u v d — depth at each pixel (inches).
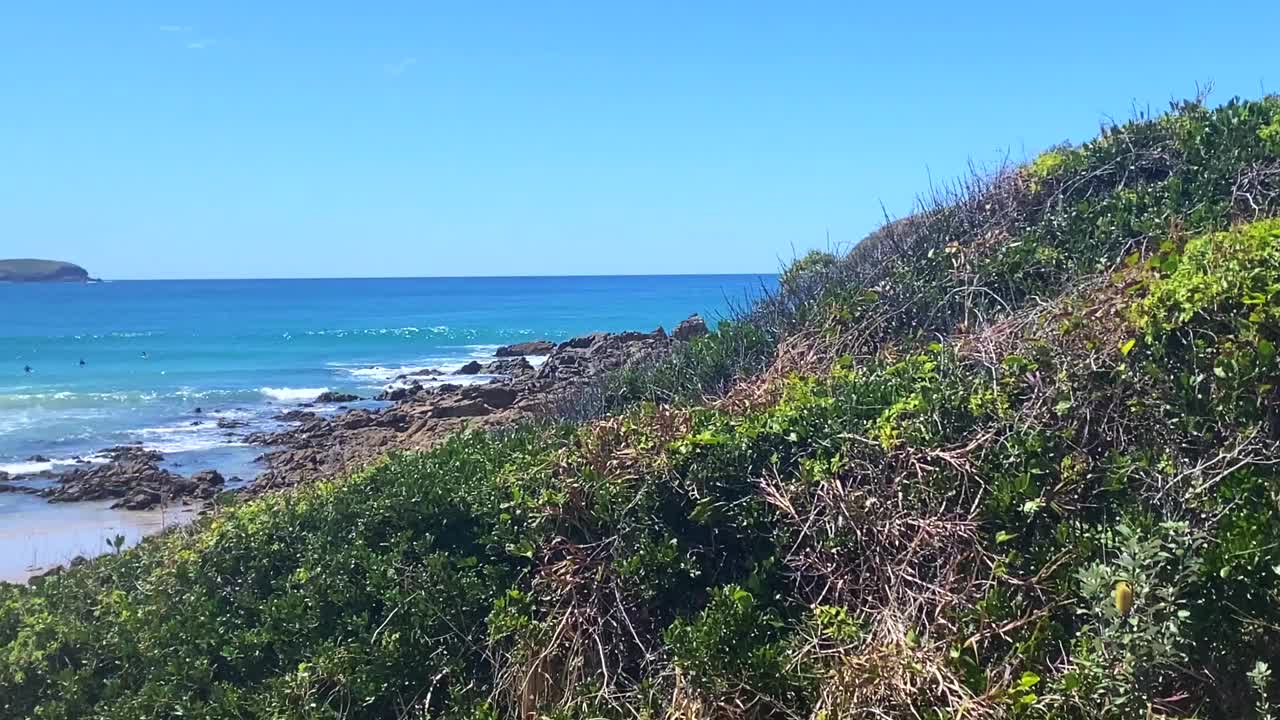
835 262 367.6
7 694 203.3
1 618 227.0
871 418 210.5
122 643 209.5
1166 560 153.4
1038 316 231.8
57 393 1039.0
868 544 182.9
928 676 151.3
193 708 187.9
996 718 141.9
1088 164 330.0
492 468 236.7
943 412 201.5
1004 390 203.5
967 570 172.7
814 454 206.7
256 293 5083.7
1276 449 169.8
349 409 860.6
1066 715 142.0
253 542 231.1
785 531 192.9
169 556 244.5
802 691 161.6
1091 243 284.0
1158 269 220.4
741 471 205.6
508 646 190.9
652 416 231.3
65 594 237.1
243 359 1471.5
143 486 557.3
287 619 206.2
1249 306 188.4
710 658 166.4
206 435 768.9
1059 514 175.2
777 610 183.6
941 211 337.4
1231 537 152.6
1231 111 333.7
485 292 5034.5
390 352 1592.0
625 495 205.5
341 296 4517.7
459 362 1389.0
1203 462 172.9
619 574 191.9
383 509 225.9
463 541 220.2
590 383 375.2
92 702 200.1
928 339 274.1
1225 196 288.4
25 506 536.7
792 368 272.5
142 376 1231.5
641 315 2517.2
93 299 4151.1
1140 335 196.5
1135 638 141.1
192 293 5059.1
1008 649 159.8
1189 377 186.2
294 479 539.2
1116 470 177.9
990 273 284.2
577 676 180.5
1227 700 145.6
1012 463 185.0
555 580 194.7
